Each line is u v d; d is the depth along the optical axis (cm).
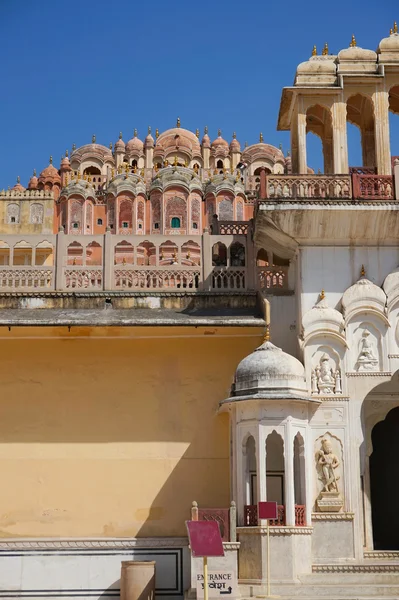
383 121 1462
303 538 1229
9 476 1365
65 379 1404
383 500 1583
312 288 1395
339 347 1364
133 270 1480
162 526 1347
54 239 1502
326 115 1606
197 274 1484
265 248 1488
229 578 1144
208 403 1395
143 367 1409
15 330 1404
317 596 1140
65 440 1380
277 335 1423
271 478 1316
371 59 1490
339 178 1406
